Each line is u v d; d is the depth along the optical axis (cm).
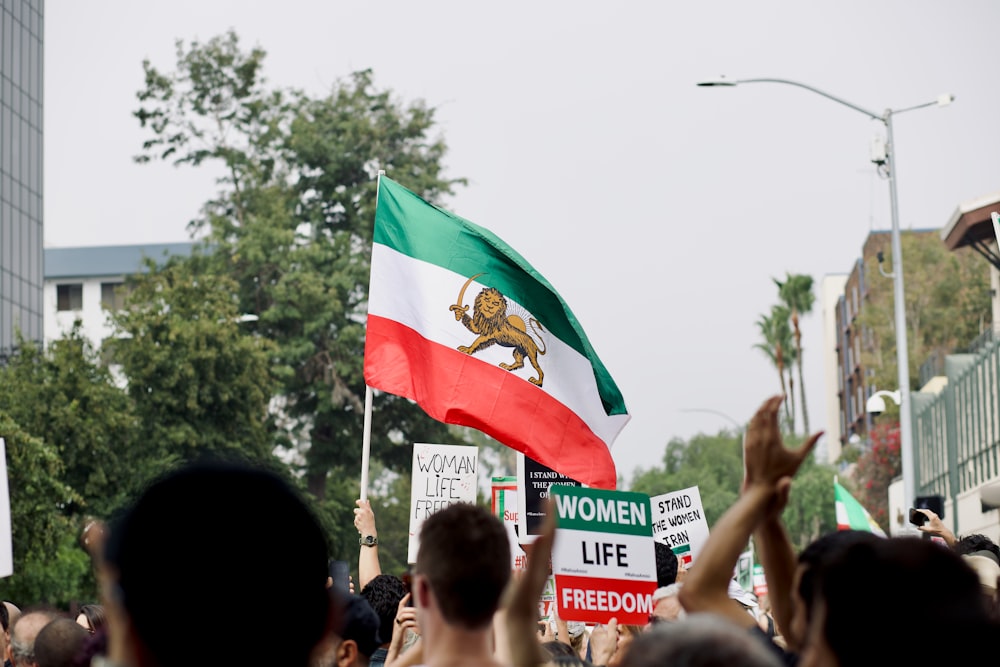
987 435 3756
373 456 6053
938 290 7381
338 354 5953
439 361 1112
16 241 6988
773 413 367
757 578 2166
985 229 4372
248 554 228
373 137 6138
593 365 1123
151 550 227
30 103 7238
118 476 4653
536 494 1132
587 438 1123
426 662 367
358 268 6012
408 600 644
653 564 655
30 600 4425
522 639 360
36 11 7325
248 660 228
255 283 6131
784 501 366
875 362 7488
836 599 272
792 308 9681
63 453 4538
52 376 4644
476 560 361
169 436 4984
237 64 6116
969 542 905
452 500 1121
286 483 242
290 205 6150
